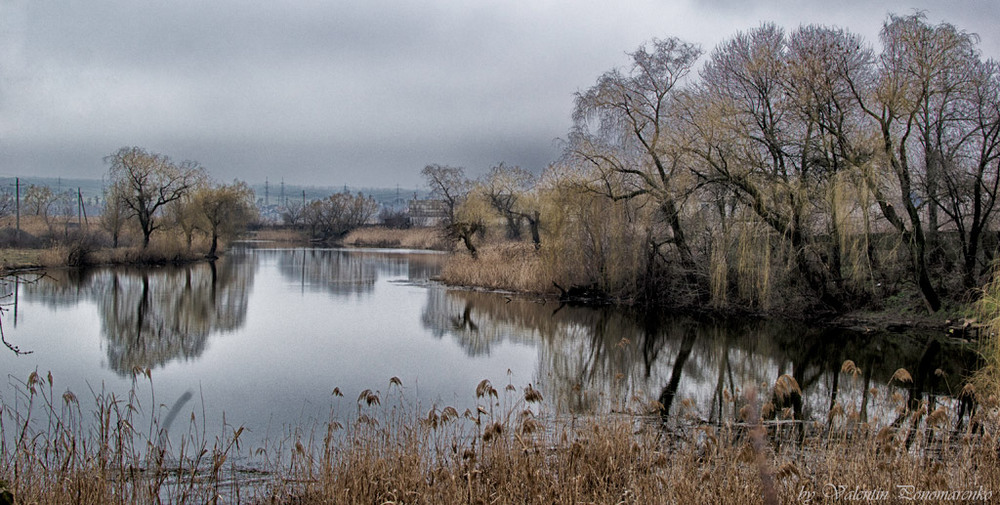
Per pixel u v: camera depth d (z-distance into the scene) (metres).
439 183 65.69
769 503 4.43
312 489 7.80
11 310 25.19
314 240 91.31
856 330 21.06
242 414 12.18
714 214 24.89
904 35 20.33
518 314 25.33
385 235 84.56
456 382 14.74
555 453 8.55
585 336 20.94
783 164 22.77
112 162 48.25
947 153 21.11
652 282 26.88
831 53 21.52
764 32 23.91
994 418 9.05
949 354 17.38
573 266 29.23
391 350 18.53
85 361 16.81
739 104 23.27
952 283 21.08
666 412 11.77
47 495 6.77
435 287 34.53
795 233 22.19
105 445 7.33
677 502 6.98
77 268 42.09
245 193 65.19
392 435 8.83
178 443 10.22
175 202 51.78
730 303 24.69
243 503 7.75
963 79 20.20
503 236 51.72
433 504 7.11
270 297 30.25
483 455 7.97
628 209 27.33
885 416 11.18
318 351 18.30
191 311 25.70
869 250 22.59
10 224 55.56
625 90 26.70
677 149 24.69
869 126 21.56
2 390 13.27
